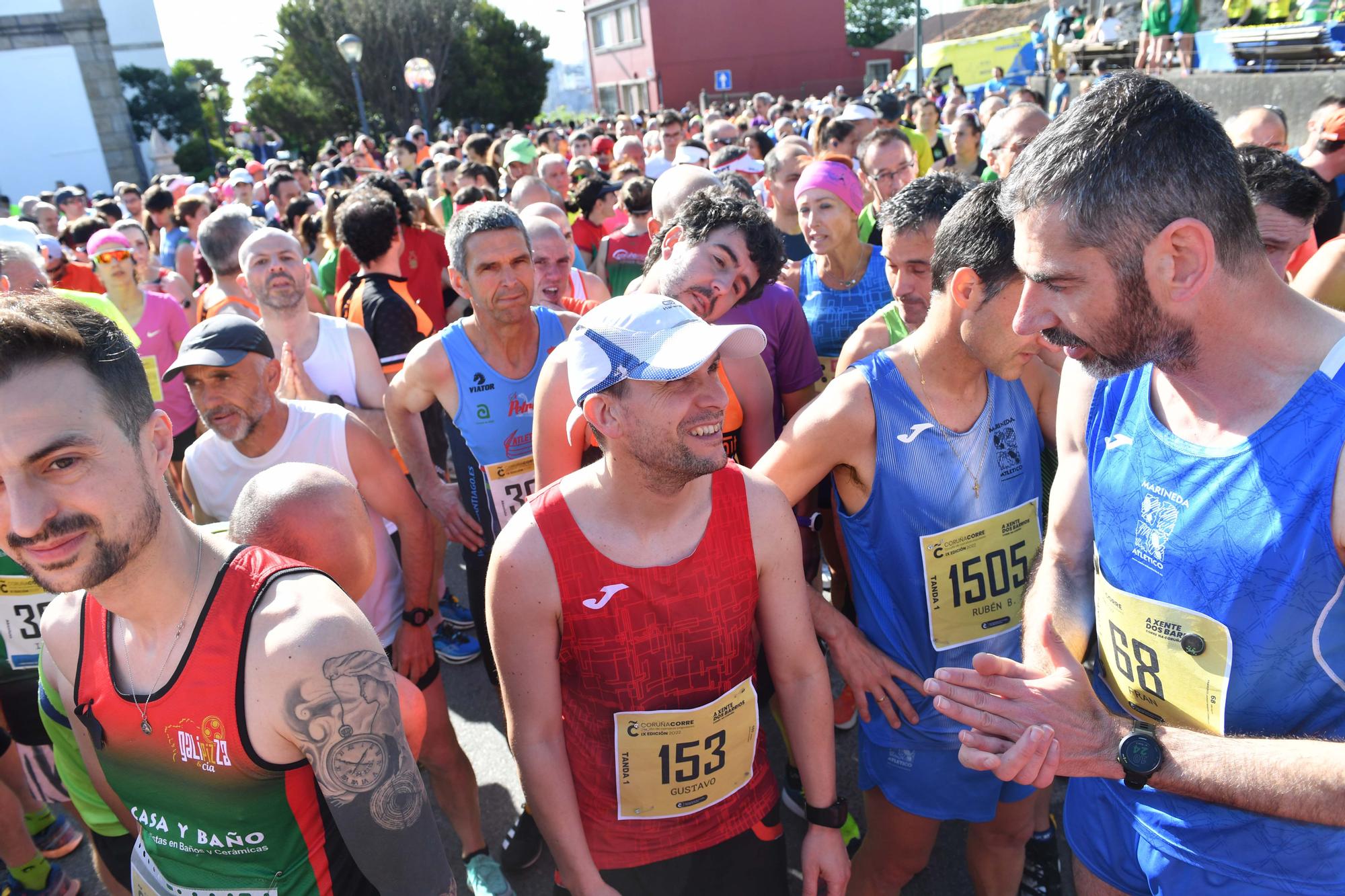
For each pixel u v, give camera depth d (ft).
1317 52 36.58
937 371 6.28
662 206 11.56
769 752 10.67
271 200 36.86
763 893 6.08
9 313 3.60
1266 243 8.66
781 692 5.97
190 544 4.28
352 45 51.16
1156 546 4.84
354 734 4.22
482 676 12.80
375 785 4.33
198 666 4.16
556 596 5.24
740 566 5.39
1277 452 4.20
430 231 20.18
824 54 138.00
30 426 3.57
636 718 5.44
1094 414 5.29
